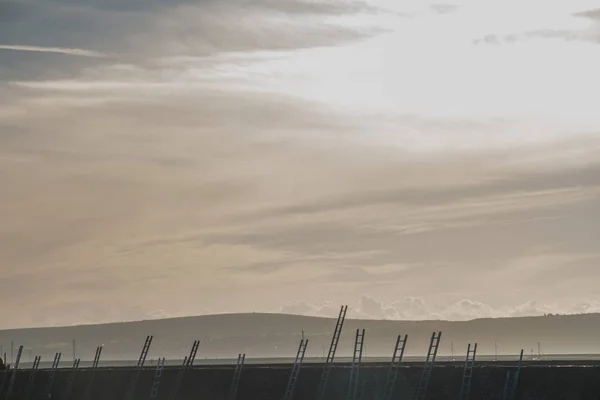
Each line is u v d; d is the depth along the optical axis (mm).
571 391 94875
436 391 101125
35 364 148000
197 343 128250
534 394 96250
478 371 99250
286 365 130125
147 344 137625
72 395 135875
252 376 115500
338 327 114875
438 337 102812
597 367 94625
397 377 104062
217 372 119250
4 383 146000
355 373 106875
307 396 110812
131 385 128625
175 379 122875
